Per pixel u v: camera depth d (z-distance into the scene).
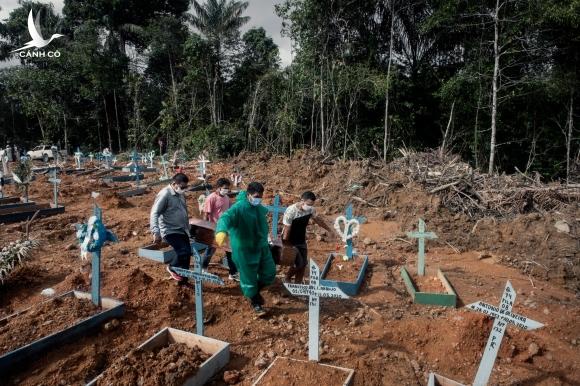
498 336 4.20
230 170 19.23
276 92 27.55
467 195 11.08
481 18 19.86
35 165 25.45
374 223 11.05
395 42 25.20
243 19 32.41
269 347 5.22
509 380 4.68
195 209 12.32
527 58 19.89
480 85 20.06
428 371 4.83
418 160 14.19
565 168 20.61
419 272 7.57
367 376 4.60
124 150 39.94
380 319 5.93
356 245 9.58
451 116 21.42
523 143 22.08
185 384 4.26
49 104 37.28
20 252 6.66
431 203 10.93
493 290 7.05
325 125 26.11
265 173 17.73
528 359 5.02
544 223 9.12
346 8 23.56
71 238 9.70
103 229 5.45
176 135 33.00
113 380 4.20
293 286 4.82
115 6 35.44
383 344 5.33
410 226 10.30
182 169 19.97
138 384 4.18
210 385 4.52
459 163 14.05
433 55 25.00
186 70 33.53
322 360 4.94
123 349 5.00
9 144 40.06
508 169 22.75
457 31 21.81
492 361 4.24
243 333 5.51
